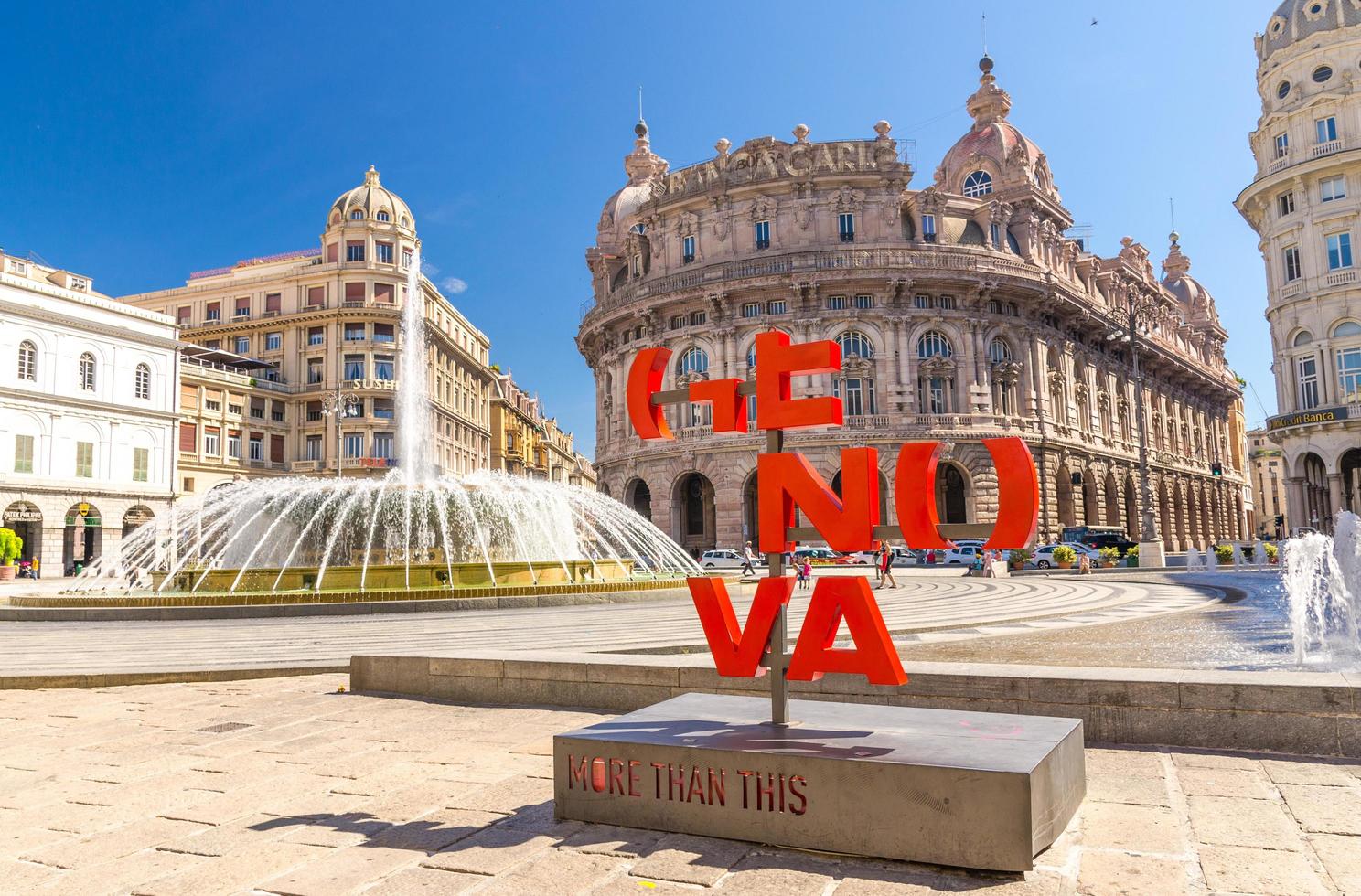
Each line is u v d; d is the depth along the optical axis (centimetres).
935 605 2020
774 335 564
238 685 1047
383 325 6925
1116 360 6719
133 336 5712
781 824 466
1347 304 4488
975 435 4850
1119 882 419
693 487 5447
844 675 780
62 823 532
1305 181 4638
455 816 531
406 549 2197
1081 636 1334
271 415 6712
